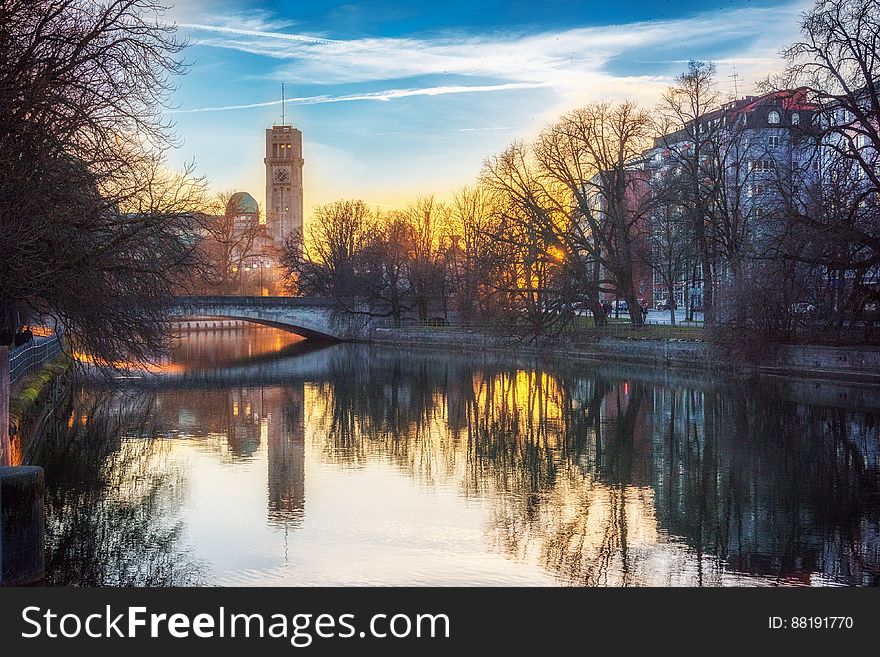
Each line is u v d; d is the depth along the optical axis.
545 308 78.12
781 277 54.09
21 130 24.48
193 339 129.75
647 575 21.53
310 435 41.69
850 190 46.53
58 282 26.70
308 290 125.50
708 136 66.12
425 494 29.34
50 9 25.44
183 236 32.22
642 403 50.94
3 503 17.69
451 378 68.81
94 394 57.72
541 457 35.66
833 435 38.62
